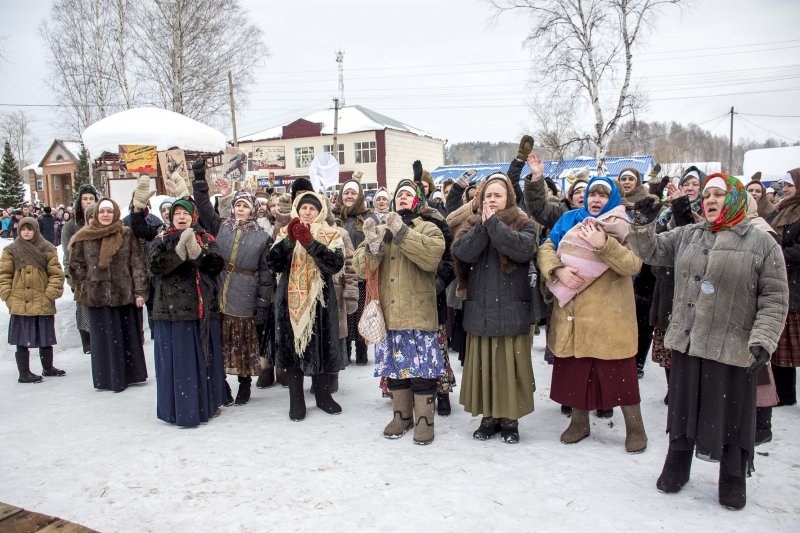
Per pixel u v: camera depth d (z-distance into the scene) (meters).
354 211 6.07
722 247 2.84
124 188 12.41
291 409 4.35
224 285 4.69
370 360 6.24
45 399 4.97
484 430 3.90
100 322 5.14
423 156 40.72
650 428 4.04
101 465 3.53
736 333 2.76
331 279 4.36
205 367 4.30
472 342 3.86
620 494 3.04
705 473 3.31
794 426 4.01
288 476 3.33
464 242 3.70
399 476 3.30
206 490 3.17
